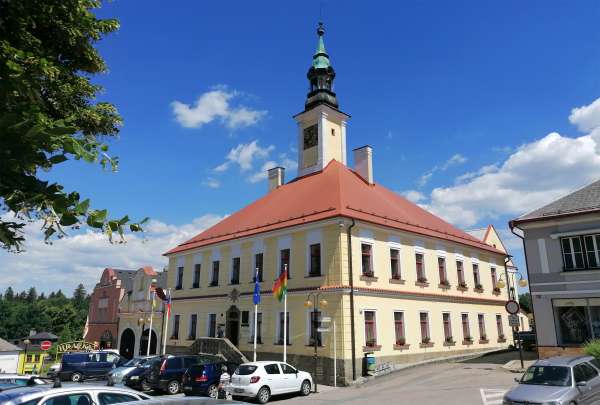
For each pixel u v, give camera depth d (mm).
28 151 3719
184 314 36906
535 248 24266
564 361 13633
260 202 38469
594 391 13086
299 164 40031
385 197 35594
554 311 23172
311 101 40406
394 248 29375
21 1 6430
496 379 20625
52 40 7672
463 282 34844
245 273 31953
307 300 26672
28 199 3807
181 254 39312
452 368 25641
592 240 22734
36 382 16797
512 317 22703
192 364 21953
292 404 18688
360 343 24906
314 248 27797
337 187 30641
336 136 39812
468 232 43438
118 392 9133
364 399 18562
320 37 42656
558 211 23875
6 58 4867
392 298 27766
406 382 22234
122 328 48438
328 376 24281
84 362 29547
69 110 8586
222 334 32250
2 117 3529
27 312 100375
